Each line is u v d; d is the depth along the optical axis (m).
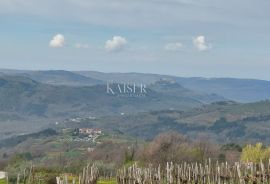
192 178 85.69
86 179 78.19
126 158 151.75
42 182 98.94
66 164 150.00
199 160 152.88
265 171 80.12
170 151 152.62
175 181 85.25
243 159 131.50
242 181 76.06
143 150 157.25
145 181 81.62
